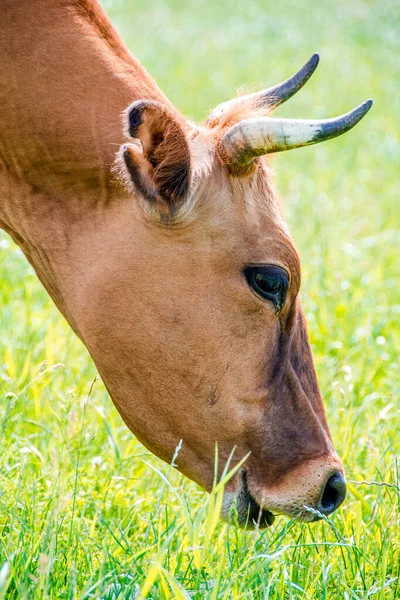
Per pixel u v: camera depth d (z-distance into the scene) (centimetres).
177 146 974
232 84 4516
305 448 1095
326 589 1041
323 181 3061
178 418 1078
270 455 1086
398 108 4269
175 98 4116
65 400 1370
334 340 1806
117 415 1492
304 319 1119
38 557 1021
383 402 1559
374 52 5609
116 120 1083
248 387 1065
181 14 6688
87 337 1089
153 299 1047
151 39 5569
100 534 1166
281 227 1071
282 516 1234
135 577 948
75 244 1090
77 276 1085
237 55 5350
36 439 1405
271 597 1010
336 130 1002
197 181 1015
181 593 869
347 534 1223
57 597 952
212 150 1052
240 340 1057
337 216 2638
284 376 1088
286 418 1089
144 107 941
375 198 2920
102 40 1122
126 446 1439
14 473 1269
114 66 1107
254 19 6625
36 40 1098
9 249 2041
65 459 1320
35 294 1894
